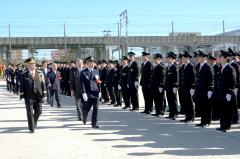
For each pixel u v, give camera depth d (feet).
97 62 73.77
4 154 31.32
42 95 41.88
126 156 29.81
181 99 49.93
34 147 33.73
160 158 29.07
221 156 29.55
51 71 66.74
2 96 96.68
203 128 42.65
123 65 63.10
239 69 45.16
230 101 39.96
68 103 74.33
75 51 257.75
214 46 223.30
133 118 51.06
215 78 43.19
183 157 29.30
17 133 40.88
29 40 249.75
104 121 48.42
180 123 46.42
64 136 38.60
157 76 52.01
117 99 66.90
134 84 59.36
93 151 31.76
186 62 48.06
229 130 40.78
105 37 249.75
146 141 35.58
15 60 266.36
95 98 43.37
